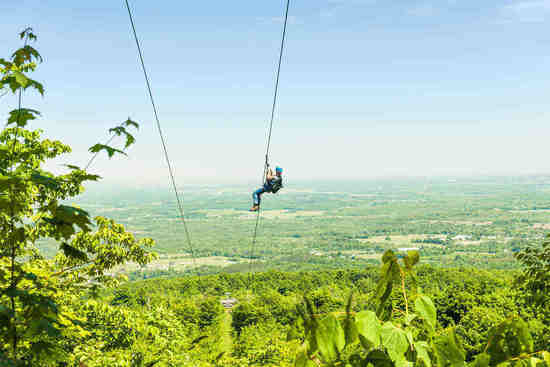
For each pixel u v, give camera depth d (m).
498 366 1.67
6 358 2.31
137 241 9.38
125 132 3.08
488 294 51.47
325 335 1.46
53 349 2.61
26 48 3.51
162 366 11.91
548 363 1.56
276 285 106.12
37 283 3.81
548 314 6.74
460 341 1.57
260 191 12.94
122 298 47.34
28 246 8.57
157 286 114.44
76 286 8.45
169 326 13.51
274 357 37.50
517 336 1.69
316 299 57.56
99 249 8.77
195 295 109.00
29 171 3.37
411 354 1.58
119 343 11.37
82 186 7.09
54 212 2.35
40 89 2.88
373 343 1.48
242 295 105.12
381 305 1.73
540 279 7.08
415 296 1.69
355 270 97.06
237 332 77.12
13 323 2.42
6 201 2.50
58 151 8.59
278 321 76.75
